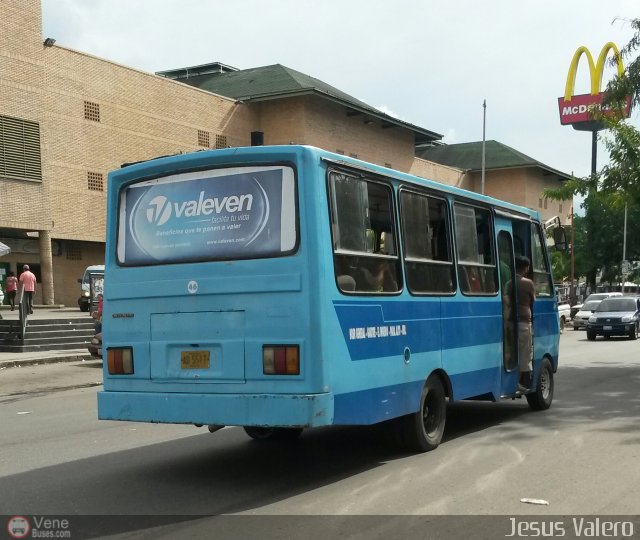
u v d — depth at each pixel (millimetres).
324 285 6059
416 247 7547
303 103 39844
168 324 6621
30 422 10273
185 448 8102
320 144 41031
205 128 38062
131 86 34750
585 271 60812
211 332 6387
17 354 19641
